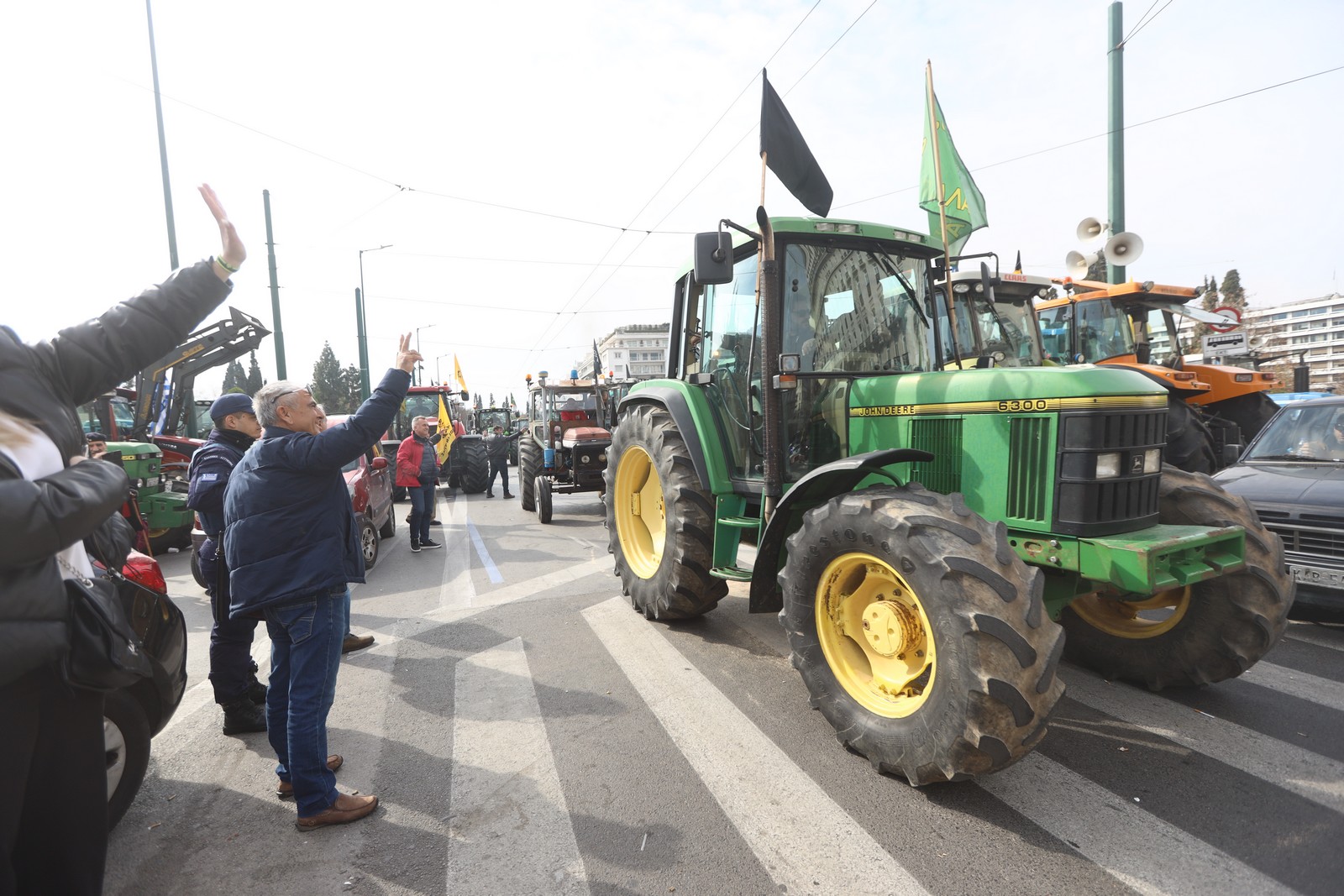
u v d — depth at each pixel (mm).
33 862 1594
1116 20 10219
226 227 1908
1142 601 3518
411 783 2902
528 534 9539
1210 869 2188
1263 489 4543
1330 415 5133
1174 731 3109
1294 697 3420
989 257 4406
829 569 3039
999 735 2398
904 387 3516
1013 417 3029
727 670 4008
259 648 4914
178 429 10664
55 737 1583
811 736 3189
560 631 4867
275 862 2418
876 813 2557
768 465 3742
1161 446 3029
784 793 2713
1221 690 3531
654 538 5105
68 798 1604
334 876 2328
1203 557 2916
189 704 3900
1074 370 2914
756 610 3715
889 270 4207
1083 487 2805
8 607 1405
